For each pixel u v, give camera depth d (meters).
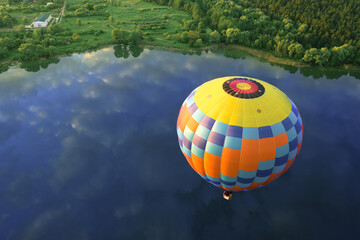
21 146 53.94
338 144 53.81
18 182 46.06
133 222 39.91
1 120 61.94
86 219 40.38
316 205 41.47
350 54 84.62
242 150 26.66
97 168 48.88
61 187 45.25
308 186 44.47
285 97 29.77
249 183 30.45
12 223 39.69
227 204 41.88
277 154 27.16
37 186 45.41
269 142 26.41
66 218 40.44
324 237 37.25
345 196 42.81
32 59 90.44
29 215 40.78
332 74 83.94
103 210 41.56
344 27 91.56
